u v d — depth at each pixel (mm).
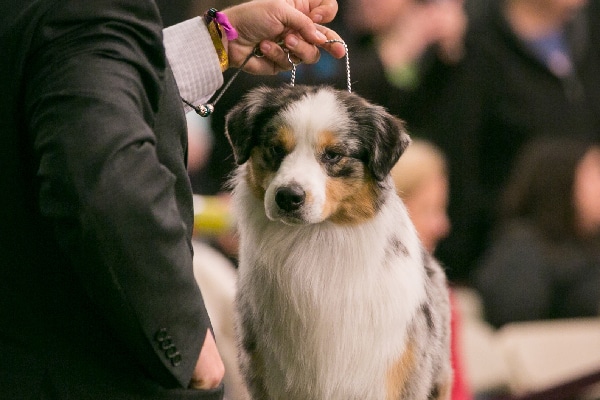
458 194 10281
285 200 4613
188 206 3943
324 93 5012
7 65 3562
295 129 4840
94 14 3523
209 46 4758
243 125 4938
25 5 3594
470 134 10305
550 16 10750
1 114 3590
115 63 3504
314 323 4855
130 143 3420
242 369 5086
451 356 5816
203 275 6734
